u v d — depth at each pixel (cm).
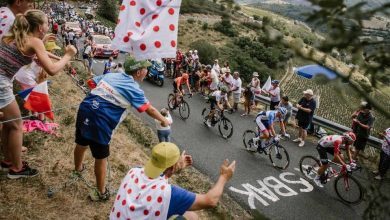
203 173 805
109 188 469
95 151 375
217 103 1057
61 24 3378
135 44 335
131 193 251
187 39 6512
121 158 629
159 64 1647
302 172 836
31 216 369
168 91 1580
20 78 447
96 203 424
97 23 4672
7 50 328
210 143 991
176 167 270
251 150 954
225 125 1040
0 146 436
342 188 722
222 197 702
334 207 700
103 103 350
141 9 337
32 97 440
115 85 350
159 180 252
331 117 2634
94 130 356
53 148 517
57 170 462
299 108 987
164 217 243
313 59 120
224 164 277
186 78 1269
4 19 345
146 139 926
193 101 1435
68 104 825
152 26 335
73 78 1202
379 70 117
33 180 421
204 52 5012
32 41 319
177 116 1223
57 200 406
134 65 353
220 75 1504
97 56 2369
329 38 117
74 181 427
